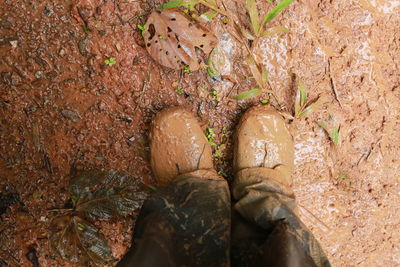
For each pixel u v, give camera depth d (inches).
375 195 64.4
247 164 56.2
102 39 57.9
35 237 61.4
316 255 44.0
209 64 59.4
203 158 56.5
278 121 57.6
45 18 57.3
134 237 46.2
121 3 57.2
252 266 42.8
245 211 47.6
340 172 63.4
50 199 61.0
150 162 59.1
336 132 61.7
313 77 61.0
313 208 63.6
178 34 56.2
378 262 65.7
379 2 60.4
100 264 61.2
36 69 58.4
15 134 60.0
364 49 61.1
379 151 63.3
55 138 60.2
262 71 59.4
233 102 60.6
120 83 59.3
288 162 57.7
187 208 45.8
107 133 60.4
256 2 58.6
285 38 59.9
